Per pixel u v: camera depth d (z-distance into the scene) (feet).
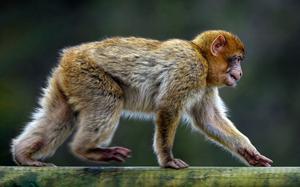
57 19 130.31
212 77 55.83
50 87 54.24
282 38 129.18
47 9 130.62
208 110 56.90
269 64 127.13
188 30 128.06
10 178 44.91
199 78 53.83
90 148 52.08
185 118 57.57
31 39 128.47
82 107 52.75
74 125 54.24
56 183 44.80
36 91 120.57
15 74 123.54
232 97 120.57
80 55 53.52
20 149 52.80
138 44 54.60
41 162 52.70
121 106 53.62
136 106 54.95
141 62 54.03
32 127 53.57
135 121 112.47
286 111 123.75
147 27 128.57
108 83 53.16
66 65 53.47
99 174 44.86
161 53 53.88
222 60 55.88
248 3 130.72
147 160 111.65
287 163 120.16
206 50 55.52
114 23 129.18
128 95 54.49
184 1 128.57
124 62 53.93
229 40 56.18
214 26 127.75
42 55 127.54
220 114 57.21
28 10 130.72
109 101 52.90
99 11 130.52
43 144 53.21
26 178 44.80
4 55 125.39
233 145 55.67
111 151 52.08
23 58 125.70
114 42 54.65
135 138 112.27
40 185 44.78
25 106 111.75
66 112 53.67
